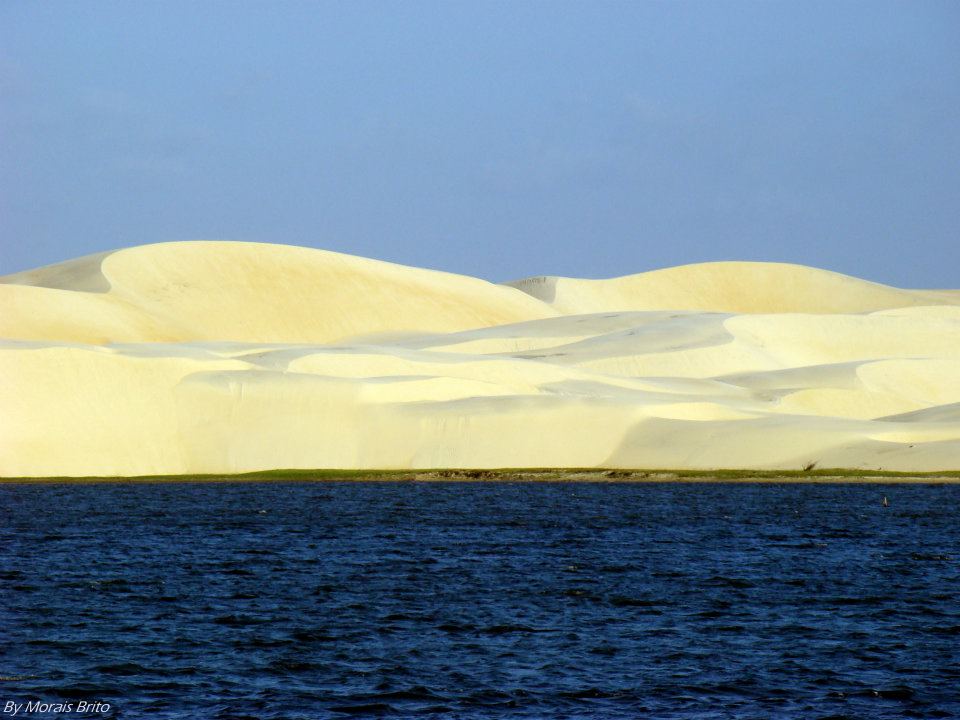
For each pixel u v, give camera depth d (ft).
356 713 394.11
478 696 411.95
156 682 430.20
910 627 517.96
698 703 403.95
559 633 505.25
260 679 433.48
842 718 388.37
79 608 558.56
